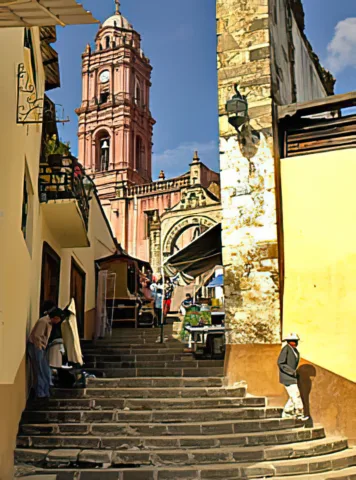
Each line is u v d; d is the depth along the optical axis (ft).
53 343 34.81
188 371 38.50
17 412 29.07
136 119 153.28
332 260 34.71
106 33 159.94
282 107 37.63
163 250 114.73
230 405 32.68
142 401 32.19
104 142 152.15
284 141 37.86
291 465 27.04
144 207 134.21
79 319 57.11
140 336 55.16
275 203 36.06
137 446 28.25
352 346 33.09
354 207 35.04
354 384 32.50
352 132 36.29
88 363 41.11
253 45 38.70
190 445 28.27
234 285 36.04
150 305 70.08
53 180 41.45
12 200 26.78
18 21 15.44
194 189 115.34
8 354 26.14
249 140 37.37
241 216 36.65
